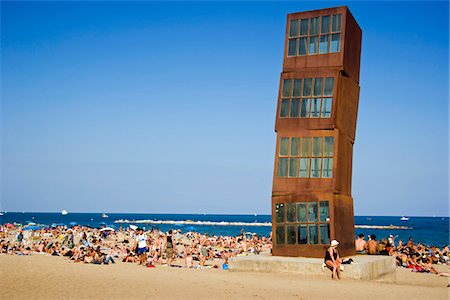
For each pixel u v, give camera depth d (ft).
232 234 456.86
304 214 93.81
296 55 100.01
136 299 59.06
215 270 96.78
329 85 96.17
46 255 137.80
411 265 126.41
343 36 97.19
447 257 148.97
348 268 82.48
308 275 85.61
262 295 64.59
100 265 95.61
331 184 92.58
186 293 64.13
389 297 66.49
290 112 98.22
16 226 351.05
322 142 94.99
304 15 100.89
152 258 116.67
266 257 92.99
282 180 96.63
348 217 100.17
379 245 109.81
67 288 63.36
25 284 64.34
